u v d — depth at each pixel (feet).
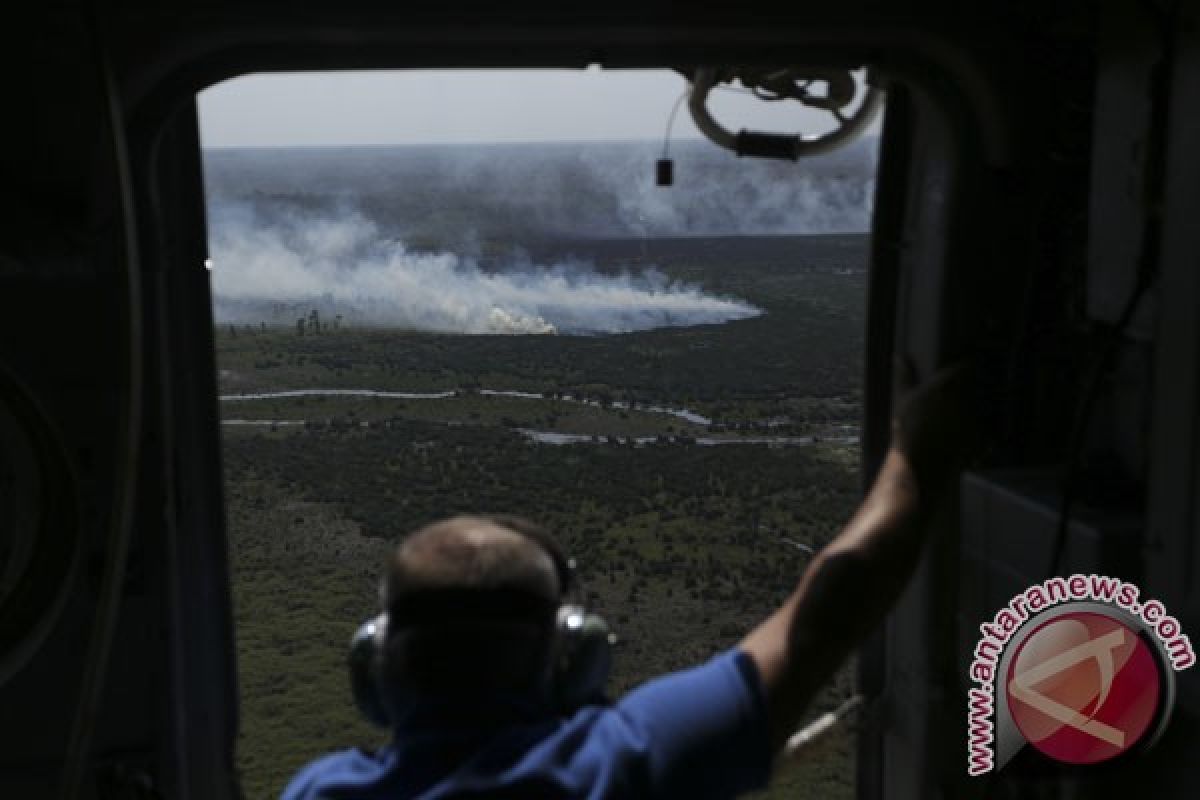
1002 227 9.83
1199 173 6.52
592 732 3.19
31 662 9.16
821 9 8.96
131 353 7.84
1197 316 6.55
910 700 10.84
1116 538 7.63
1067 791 7.92
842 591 3.60
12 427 8.11
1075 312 9.46
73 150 8.42
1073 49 9.40
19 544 8.22
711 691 3.20
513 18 8.68
